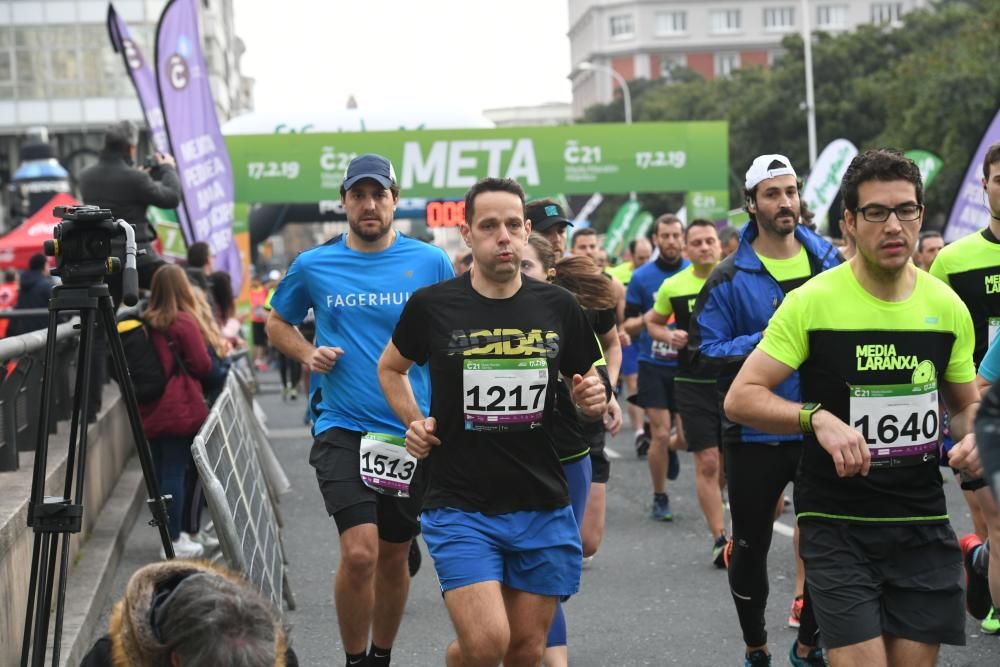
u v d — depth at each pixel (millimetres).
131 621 2473
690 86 77500
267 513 7020
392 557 5543
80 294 4113
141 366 7961
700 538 8891
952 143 42312
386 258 5680
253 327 27688
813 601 4070
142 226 10312
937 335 4055
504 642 4250
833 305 4039
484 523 4375
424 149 25344
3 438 6594
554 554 4430
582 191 25672
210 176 14641
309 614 7008
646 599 7211
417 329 4516
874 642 3947
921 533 4047
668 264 10023
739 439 5410
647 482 11367
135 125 10273
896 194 3902
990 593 5605
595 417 4492
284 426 16719
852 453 3873
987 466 2148
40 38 60844
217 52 73125
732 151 60875
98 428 8961
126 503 9219
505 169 25484
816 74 59500
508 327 4430
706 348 5820
